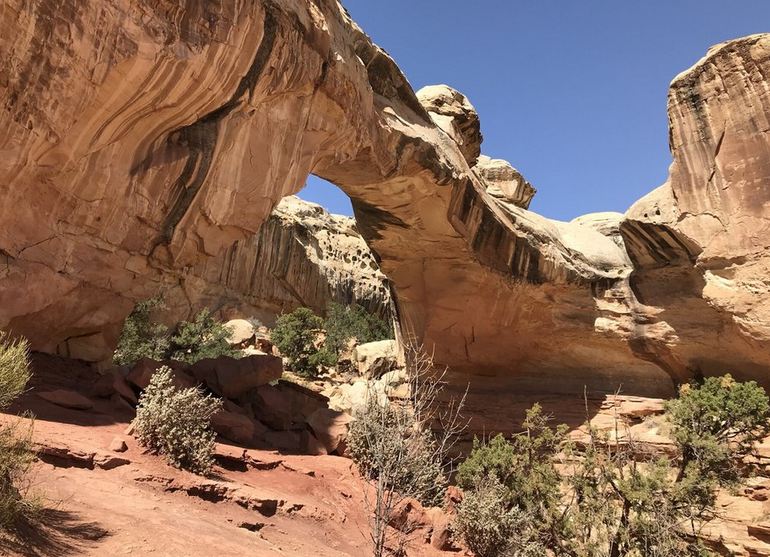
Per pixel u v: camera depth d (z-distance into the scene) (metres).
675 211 16.34
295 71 11.33
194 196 10.77
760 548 12.48
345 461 10.60
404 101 16.38
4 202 8.11
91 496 5.27
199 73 9.48
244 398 11.74
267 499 7.17
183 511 5.84
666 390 18.44
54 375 9.51
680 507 9.57
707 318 16.66
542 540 9.53
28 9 7.39
